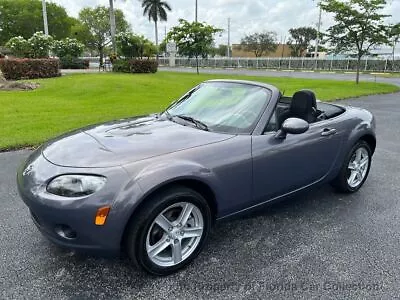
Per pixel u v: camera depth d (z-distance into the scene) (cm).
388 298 240
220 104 335
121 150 260
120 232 234
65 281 253
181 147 268
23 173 268
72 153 263
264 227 335
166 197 246
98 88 1423
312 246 303
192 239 273
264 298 239
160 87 1596
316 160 351
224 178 275
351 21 1733
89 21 6650
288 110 373
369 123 414
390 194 418
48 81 1698
